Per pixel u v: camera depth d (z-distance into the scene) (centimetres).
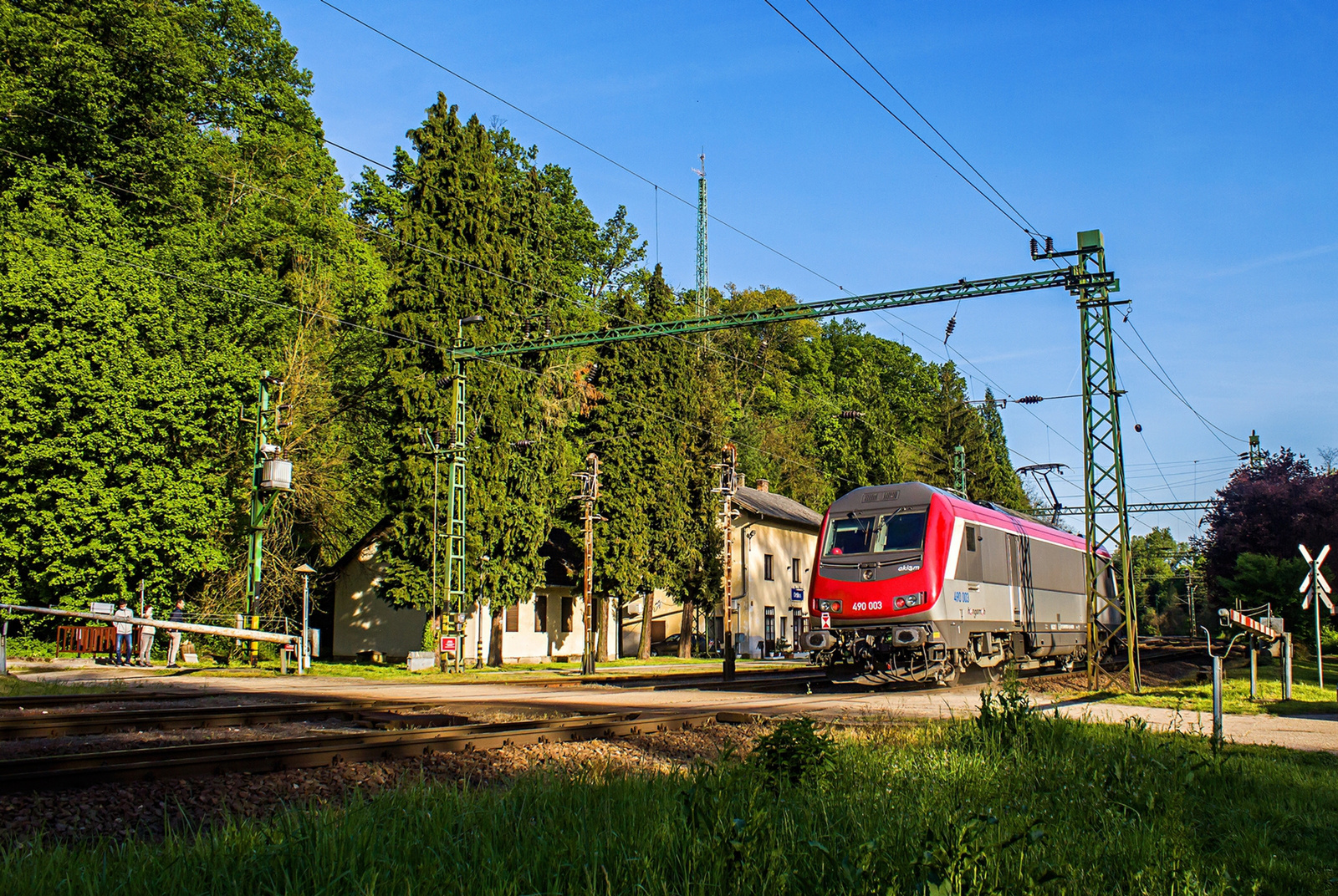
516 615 3928
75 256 2894
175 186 3428
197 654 3161
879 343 9419
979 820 564
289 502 3616
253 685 1994
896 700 1650
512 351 2634
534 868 469
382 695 1702
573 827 544
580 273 5434
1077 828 642
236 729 1173
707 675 2616
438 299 3247
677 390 4362
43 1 3112
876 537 2025
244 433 3409
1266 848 636
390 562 3173
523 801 616
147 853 489
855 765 805
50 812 641
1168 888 531
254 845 488
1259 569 3494
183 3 3909
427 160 3309
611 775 728
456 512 3089
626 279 6550
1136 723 1138
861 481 6588
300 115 4466
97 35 3197
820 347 8862
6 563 2770
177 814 662
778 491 6581
